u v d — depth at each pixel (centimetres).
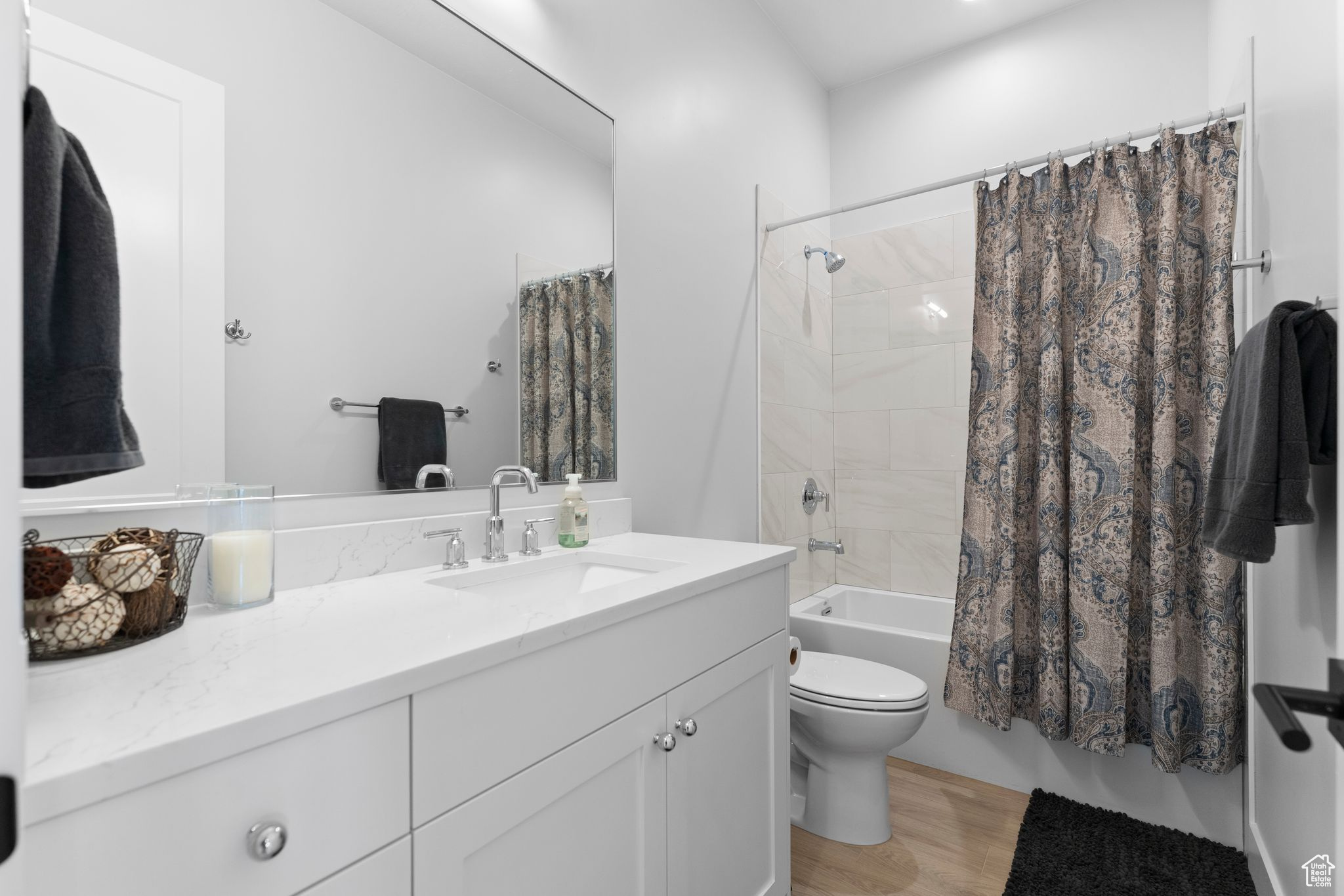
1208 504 130
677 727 111
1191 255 187
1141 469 192
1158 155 191
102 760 49
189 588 90
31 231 62
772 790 142
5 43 33
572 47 170
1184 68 242
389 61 128
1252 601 171
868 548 300
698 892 117
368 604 98
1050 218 204
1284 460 108
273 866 59
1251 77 175
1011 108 274
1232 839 178
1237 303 197
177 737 53
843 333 307
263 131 108
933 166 290
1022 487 210
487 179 146
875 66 299
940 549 283
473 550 137
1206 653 175
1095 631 188
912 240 290
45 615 70
